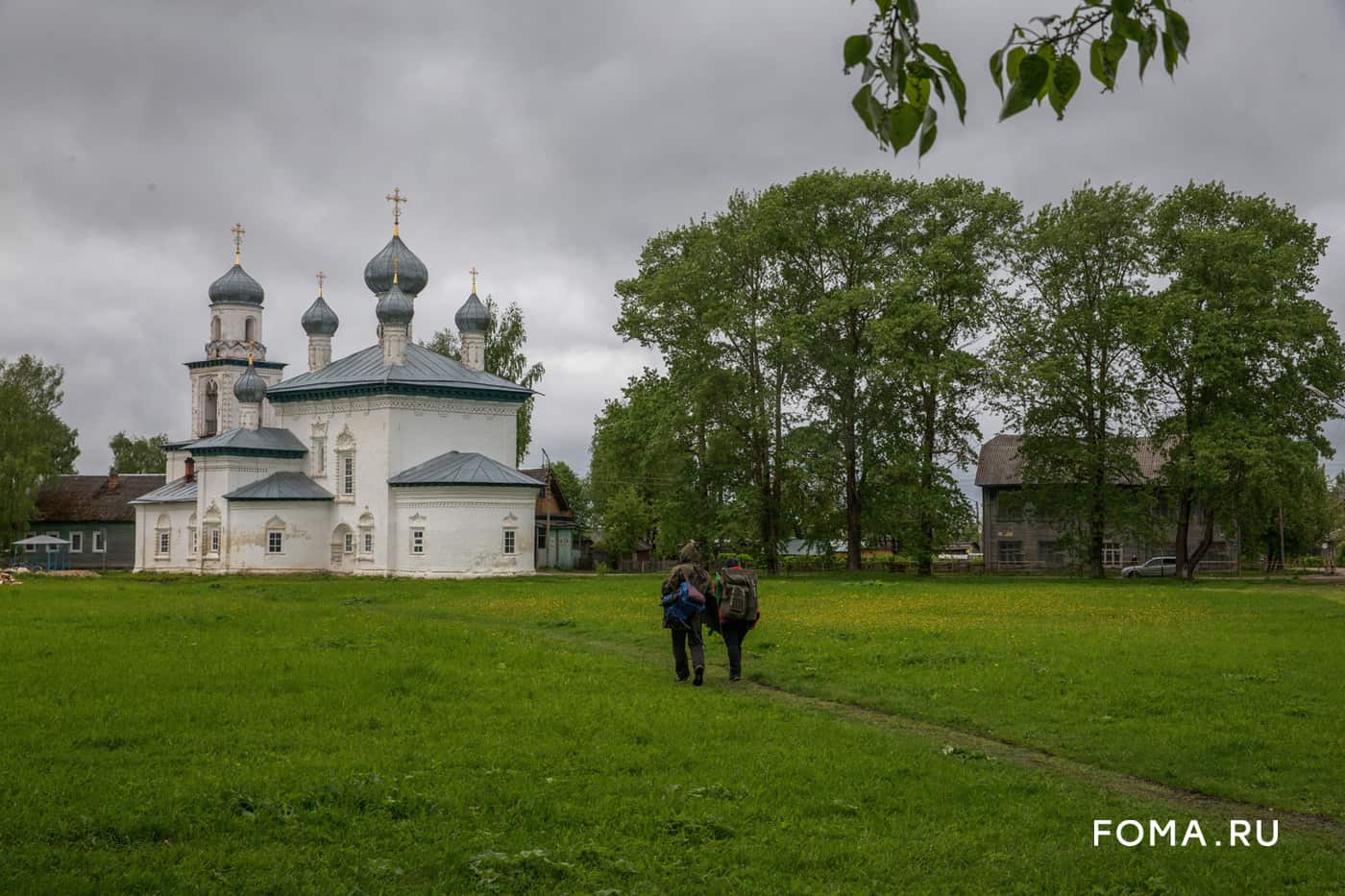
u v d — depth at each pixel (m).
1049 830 10.91
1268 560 89.81
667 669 20.98
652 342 67.12
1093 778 13.38
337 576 71.06
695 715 15.66
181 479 89.06
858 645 23.92
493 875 9.12
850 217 64.06
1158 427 62.34
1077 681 19.12
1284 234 63.06
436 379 72.94
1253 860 10.15
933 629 27.52
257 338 93.19
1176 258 62.06
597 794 11.59
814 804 11.39
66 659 20.52
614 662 21.48
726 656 22.91
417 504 69.38
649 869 9.47
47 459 93.50
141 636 24.97
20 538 95.38
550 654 21.98
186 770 12.24
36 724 14.50
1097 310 64.25
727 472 67.00
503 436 75.38
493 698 16.80
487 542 68.31
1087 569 85.25
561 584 52.22
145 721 14.71
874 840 10.40
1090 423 64.69
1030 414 64.69
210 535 75.31
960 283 62.41
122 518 103.62
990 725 16.08
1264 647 23.91
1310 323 58.53
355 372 75.06
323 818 10.64
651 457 66.31
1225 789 12.73
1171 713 16.53
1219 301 60.03
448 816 10.80
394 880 9.20
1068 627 28.67
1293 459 57.22
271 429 77.12
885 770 12.78
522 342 99.31
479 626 30.34
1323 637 26.45
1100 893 9.25
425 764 12.66
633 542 91.69
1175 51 5.95
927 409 65.94
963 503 65.00
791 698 18.36
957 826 10.92
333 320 83.00
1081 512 64.94
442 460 71.31
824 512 67.00
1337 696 17.83
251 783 11.62
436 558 68.31
